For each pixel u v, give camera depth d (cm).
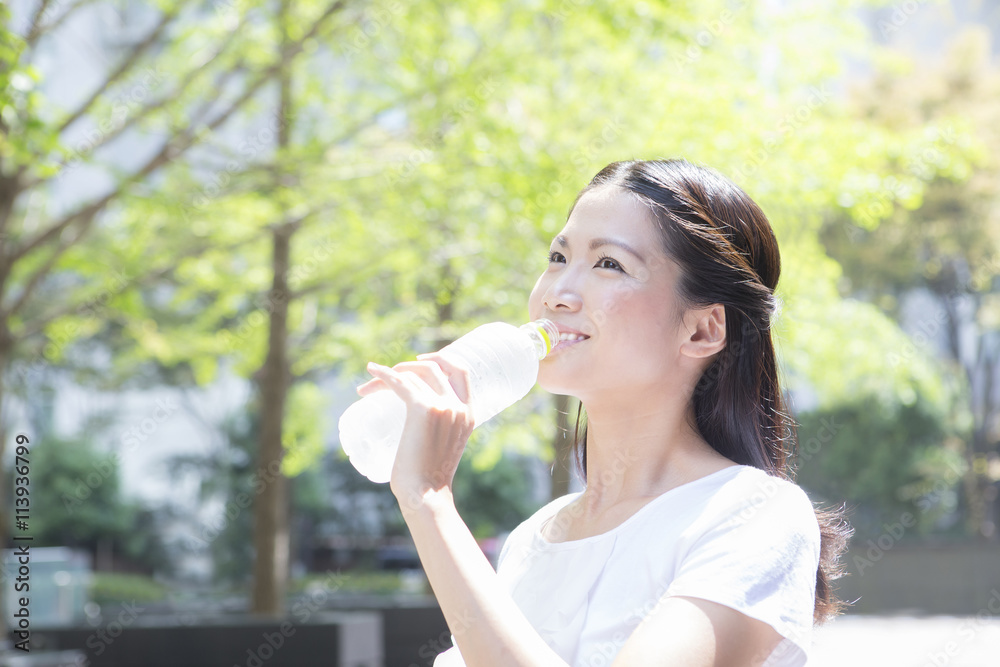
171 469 2147
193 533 2095
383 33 691
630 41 626
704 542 106
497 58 638
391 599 1035
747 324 127
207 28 731
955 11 1859
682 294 121
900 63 770
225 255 883
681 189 125
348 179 687
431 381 111
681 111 627
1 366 741
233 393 2128
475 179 618
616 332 119
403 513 103
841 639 1088
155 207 672
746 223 130
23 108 450
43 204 917
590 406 126
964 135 673
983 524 1852
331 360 991
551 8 582
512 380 120
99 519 2008
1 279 706
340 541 2142
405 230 684
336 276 871
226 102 735
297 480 2062
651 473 124
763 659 100
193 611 1426
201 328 1016
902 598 1523
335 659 775
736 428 128
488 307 821
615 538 115
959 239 1565
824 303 849
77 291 919
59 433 2088
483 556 101
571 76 689
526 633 94
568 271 124
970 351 1958
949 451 1794
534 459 1834
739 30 683
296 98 753
